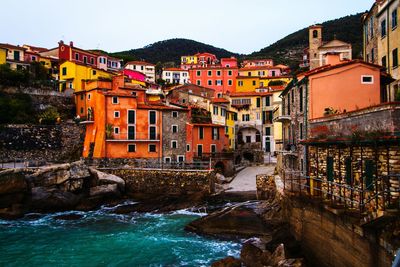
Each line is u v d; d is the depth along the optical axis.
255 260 20.19
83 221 35.44
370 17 41.12
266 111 79.31
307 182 26.03
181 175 46.66
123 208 40.56
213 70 110.94
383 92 30.50
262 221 29.03
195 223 30.59
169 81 123.00
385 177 13.80
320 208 18.20
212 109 66.62
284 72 121.69
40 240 28.70
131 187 48.25
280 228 24.89
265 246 23.84
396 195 13.73
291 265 17.42
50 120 58.09
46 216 38.03
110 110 53.81
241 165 63.03
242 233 27.72
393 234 11.28
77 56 89.12
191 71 111.44
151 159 55.41
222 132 64.12
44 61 82.50
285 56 175.12
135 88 58.88
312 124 25.00
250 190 45.81
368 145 15.73
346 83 28.53
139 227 32.47
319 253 18.47
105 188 44.06
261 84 106.69
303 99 31.19
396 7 32.25
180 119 58.12
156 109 56.22
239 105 80.50
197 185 45.75
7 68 60.44
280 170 42.44
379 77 28.56
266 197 39.41
